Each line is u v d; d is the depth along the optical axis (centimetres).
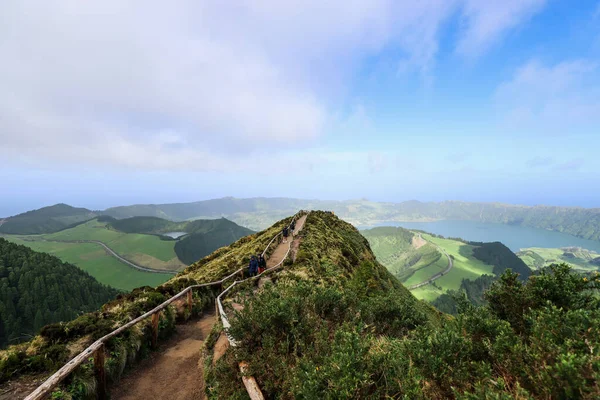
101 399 582
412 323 683
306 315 536
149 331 827
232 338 538
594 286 472
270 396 432
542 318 352
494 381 285
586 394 235
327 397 318
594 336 292
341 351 374
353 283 1602
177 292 1122
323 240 2952
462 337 361
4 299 10925
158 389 647
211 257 3145
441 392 322
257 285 1433
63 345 626
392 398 319
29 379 534
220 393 522
